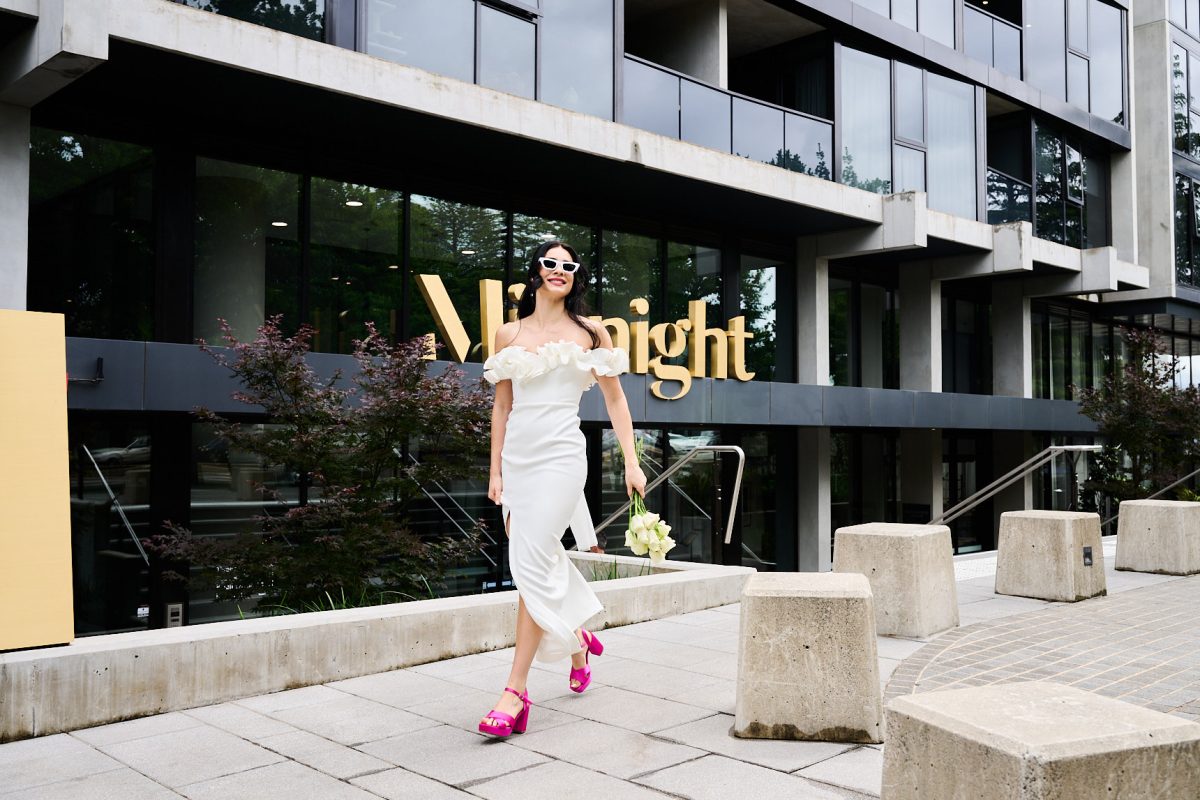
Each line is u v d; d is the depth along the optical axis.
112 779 3.84
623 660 6.01
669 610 7.68
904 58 16.53
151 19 8.05
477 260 12.23
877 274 18.47
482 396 7.91
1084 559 8.91
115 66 8.53
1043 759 2.33
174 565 9.72
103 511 9.41
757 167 13.27
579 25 11.90
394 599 7.78
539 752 4.13
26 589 4.81
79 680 4.60
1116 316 23.81
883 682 5.55
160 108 9.69
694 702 4.97
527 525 4.45
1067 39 20.64
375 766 3.96
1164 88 22.58
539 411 4.53
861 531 7.29
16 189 8.26
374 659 5.71
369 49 9.91
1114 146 22.09
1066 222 20.72
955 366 20.55
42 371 5.54
